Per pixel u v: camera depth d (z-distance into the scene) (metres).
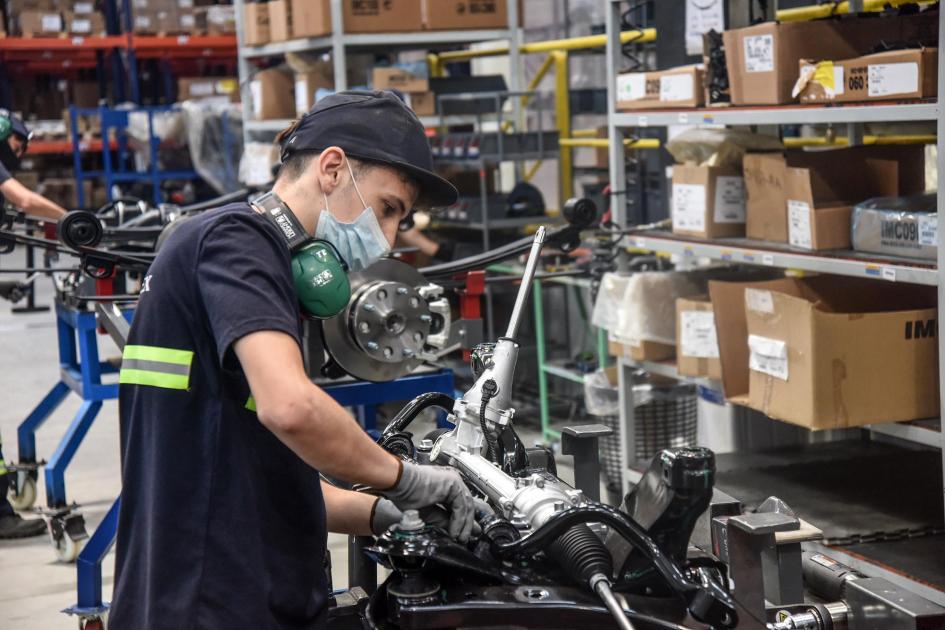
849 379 2.74
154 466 1.51
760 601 1.62
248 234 1.48
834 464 3.47
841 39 2.96
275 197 1.56
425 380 3.05
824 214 2.93
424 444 1.87
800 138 4.12
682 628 1.38
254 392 1.39
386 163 1.55
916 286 3.22
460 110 5.40
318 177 1.54
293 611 1.54
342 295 1.55
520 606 1.41
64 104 10.84
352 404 2.97
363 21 5.17
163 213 3.72
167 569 1.49
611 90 3.67
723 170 3.34
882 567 2.67
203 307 1.48
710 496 1.47
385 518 1.72
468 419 1.77
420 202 1.68
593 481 1.94
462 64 6.85
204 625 1.48
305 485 1.55
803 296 3.12
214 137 7.84
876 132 3.88
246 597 1.49
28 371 6.48
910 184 3.18
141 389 1.52
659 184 4.14
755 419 3.81
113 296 2.82
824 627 1.67
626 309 3.58
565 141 4.94
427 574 1.50
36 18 9.88
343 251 1.59
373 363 2.53
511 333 1.86
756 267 3.71
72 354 4.12
